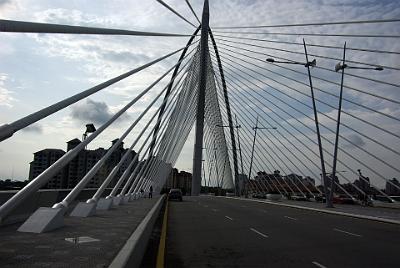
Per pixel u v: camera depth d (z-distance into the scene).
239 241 13.84
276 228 18.25
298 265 9.86
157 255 10.95
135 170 34.97
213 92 65.44
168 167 69.88
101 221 15.30
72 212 17.62
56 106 10.79
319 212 31.97
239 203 44.75
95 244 9.67
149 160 42.78
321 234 16.28
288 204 42.75
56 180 34.94
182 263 9.96
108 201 22.45
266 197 65.38
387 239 15.05
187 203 42.91
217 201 49.12
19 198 10.05
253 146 62.78
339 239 14.80
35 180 10.68
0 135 8.09
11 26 8.12
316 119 37.72
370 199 51.50
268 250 11.99
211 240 14.00
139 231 11.45
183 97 48.72
